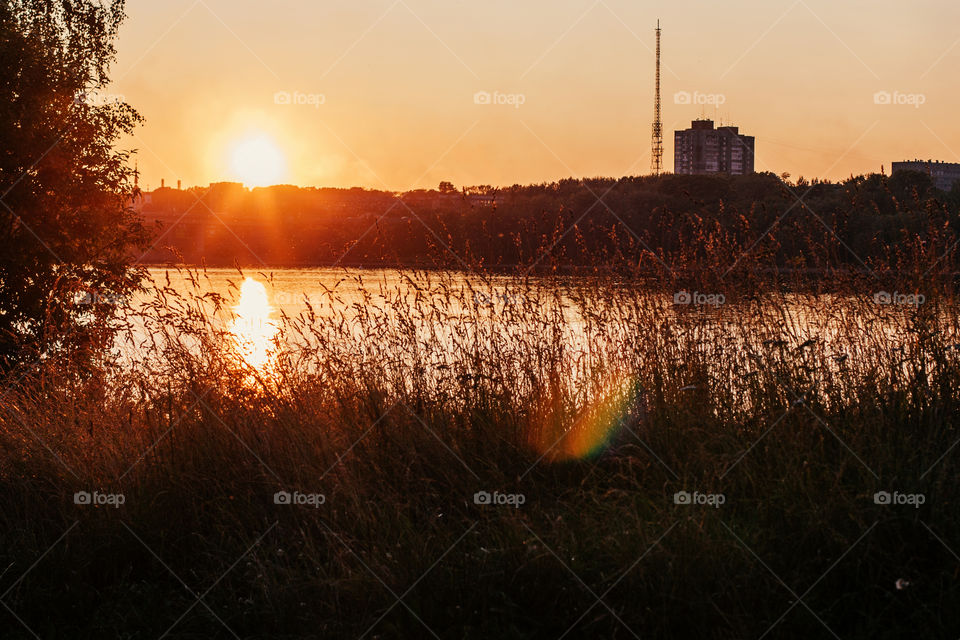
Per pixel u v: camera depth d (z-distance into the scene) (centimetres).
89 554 488
